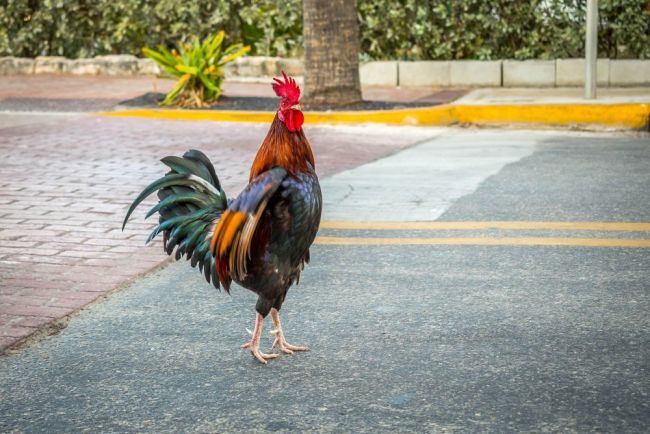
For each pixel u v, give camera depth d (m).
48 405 5.47
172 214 6.14
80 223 9.48
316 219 5.75
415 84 20.95
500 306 7.06
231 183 11.41
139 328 6.73
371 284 7.66
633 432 5.01
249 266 5.73
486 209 10.09
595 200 10.37
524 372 5.82
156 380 5.82
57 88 20.50
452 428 5.09
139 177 11.72
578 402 5.38
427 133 15.62
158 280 7.82
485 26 20.86
